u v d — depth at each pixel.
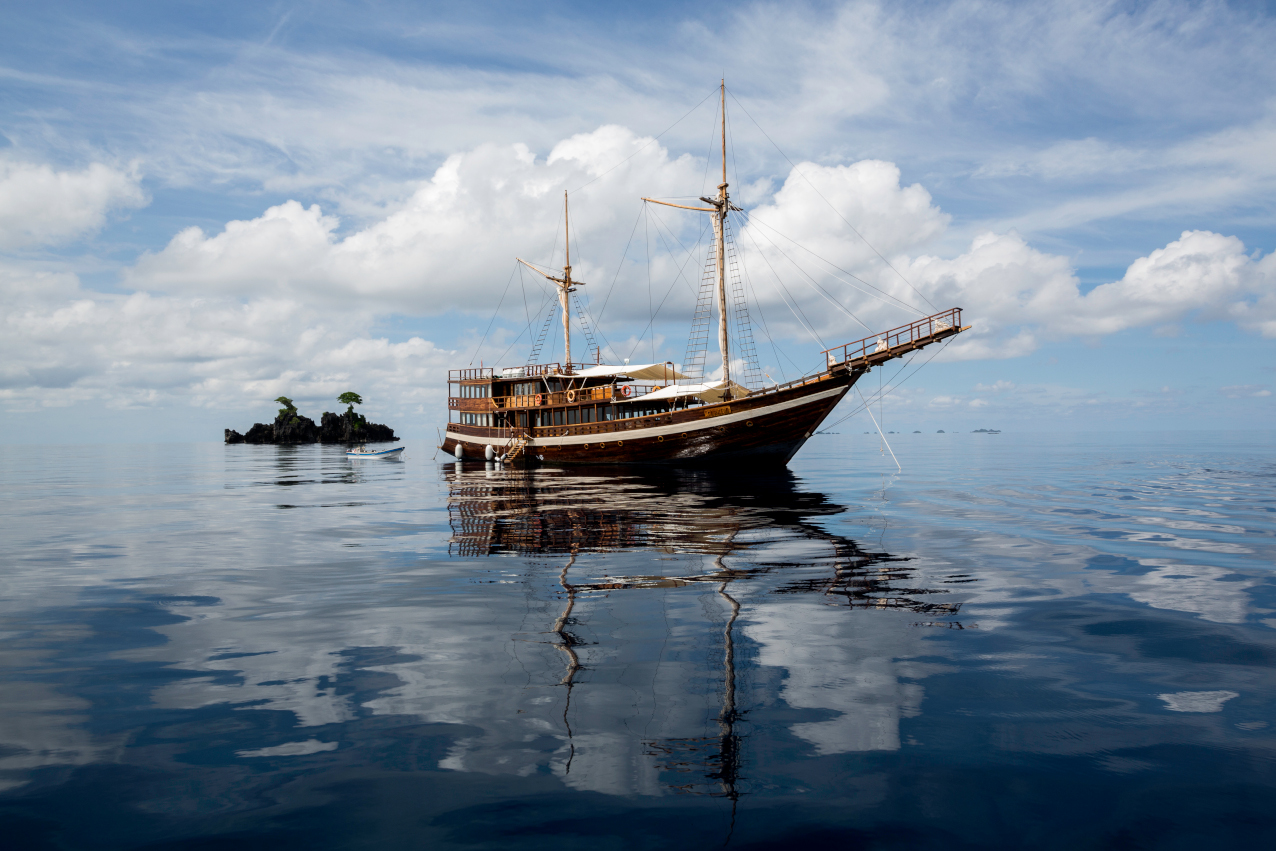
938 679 7.35
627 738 6.01
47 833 4.57
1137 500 27.20
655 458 51.38
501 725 6.28
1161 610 10.22
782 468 49.12
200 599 11.40
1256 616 9.87
